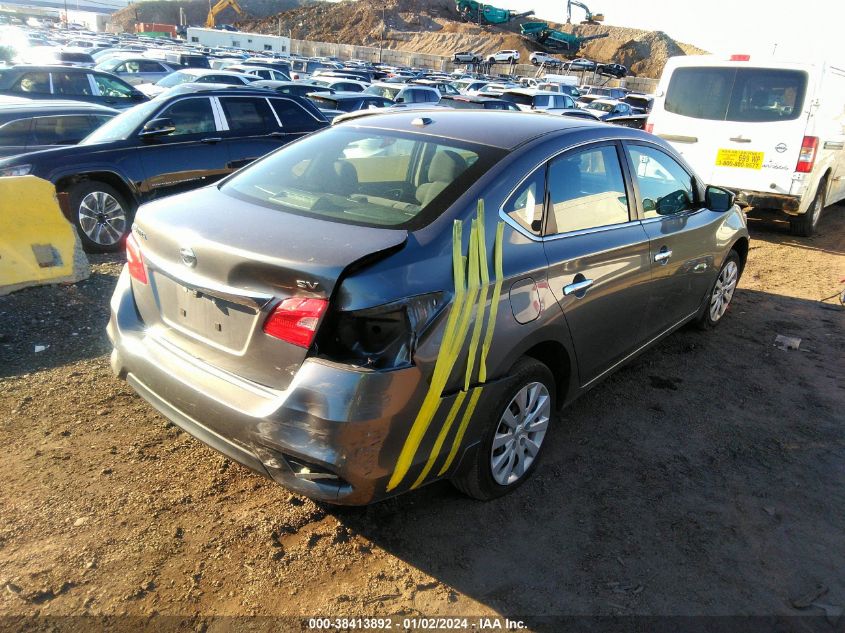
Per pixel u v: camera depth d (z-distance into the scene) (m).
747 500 3.34
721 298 5.59
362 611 2.50
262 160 3.63
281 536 2.86
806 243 9.30
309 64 37.78
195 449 3.44
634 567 2.82
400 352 2.40
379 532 2.92
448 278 2.56
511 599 2.61
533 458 3.30
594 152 3.57
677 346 5.27
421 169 3.08
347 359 2.37
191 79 18.00
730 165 8.82
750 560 2.92
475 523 3.03
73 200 6.80
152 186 7.32
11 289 5.27
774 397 4.50
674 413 4.19
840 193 10.72
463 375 2.64
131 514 2.91
